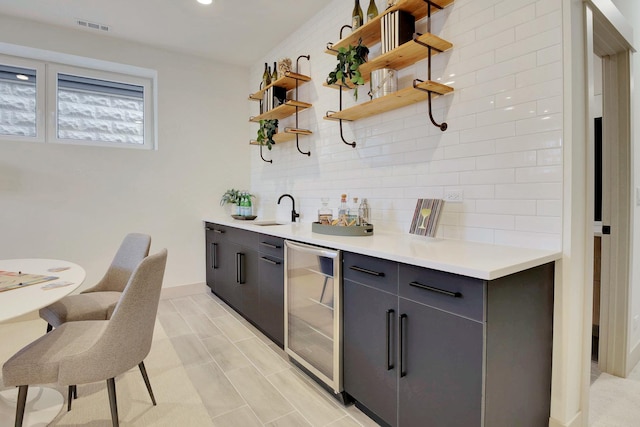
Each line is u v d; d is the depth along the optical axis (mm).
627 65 2012
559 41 1490
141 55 3436
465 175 1858
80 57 3162
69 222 3170
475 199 1812
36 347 1434
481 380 1168
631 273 2115
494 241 1733
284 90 3303
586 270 1577
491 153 1738
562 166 1487
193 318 3053
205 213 3850
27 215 3004
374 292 1579
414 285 1377
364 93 2490
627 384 2041
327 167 2889
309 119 3094
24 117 3133
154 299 1542
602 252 2166
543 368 1473
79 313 1901
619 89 2045
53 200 3104
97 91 3447
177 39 3340
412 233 1934
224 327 2848
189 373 2115
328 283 1864
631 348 2205
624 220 2072
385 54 1987
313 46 2971
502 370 1239
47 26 3012
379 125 2387
